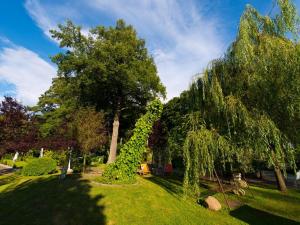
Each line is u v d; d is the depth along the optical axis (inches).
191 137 408.5
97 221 291.1
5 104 467.5
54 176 562.9
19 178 657.0
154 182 566.6
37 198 368.8
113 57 853.8
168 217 320.8
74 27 874.1
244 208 407.5
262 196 500.1
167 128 874.1
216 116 435.5
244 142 401.7
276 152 364.8
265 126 372.2
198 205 399.2
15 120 463.2
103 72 831.7
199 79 450.6
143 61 957.2
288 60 358.9
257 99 413.1
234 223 325.4
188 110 480.4
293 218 358.9
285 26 401.7
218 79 439.5
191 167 397.1
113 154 1003.3
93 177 506.0
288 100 376.2
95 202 340.2
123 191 392.5
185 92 492.1
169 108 881.5
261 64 381.7
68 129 584.7
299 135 439.5
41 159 730.8
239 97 412.5
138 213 321.7
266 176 893.8
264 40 393.4
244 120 382.0
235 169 583.2
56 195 371.9
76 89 968.9
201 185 606.2
